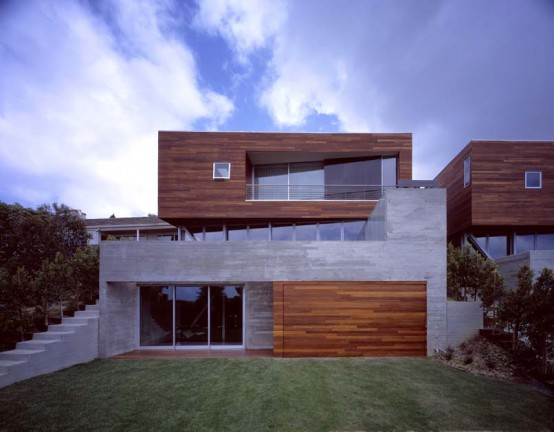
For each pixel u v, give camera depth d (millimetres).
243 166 13773
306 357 8617
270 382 6551
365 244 9016
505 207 13336
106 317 8828
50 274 8625
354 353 8688
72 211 17250
